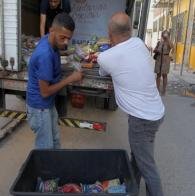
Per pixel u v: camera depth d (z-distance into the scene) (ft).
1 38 12.77
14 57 12.79
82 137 16.94
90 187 8.38
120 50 9.23
